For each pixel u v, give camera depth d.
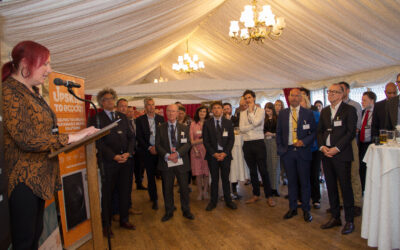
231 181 3.98
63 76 2.58
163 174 3.34
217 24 5.96
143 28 2.99
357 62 5.35
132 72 6.35
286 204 3.71
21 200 1.22
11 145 1.22
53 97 2.44
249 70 7.28
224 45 6.55
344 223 2.90
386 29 4.09
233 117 5.14
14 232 1.21
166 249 2.53
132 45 3.51
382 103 3.13
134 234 2.92
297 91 3.08
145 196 4.63
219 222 3.16
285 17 4.83
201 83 6.41
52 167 1.38
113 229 3.09
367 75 5.75
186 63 7.66
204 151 4.18
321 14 4.31
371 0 3.66
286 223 3.01
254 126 3.69
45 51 1.33
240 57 6.79
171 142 3.33
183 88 6.36
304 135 3.04
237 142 4.04
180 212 3.62
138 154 4.97
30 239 1.25
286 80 7.18
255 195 3.88
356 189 3.14
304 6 4.33
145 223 3.25
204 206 3.85
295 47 5.50
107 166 2.83
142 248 2.57
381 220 2.03
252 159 3.81
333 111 2.81
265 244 2.52
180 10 3.14
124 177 3.05
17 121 1.18
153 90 6.34
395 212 2.00
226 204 3.67
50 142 1.22
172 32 4.20
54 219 2.25
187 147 3.34
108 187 2.88
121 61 4.39
